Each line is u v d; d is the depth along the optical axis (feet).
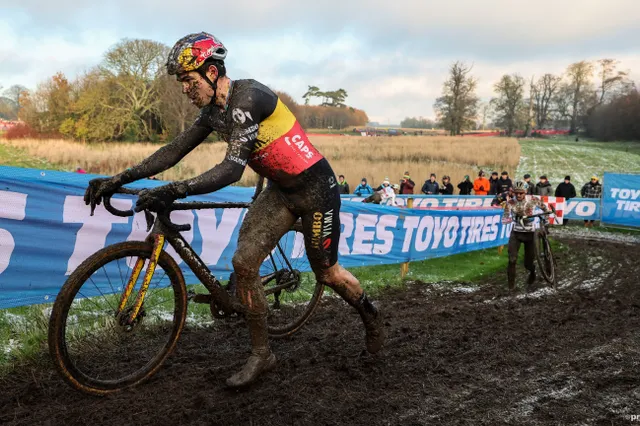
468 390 9.85
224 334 12.51
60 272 11.98
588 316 16.01
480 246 27.81
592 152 132.87
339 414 8.61
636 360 11.67
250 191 16.10
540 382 10.33
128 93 112.37
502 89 217.56
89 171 65.46
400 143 125.80
